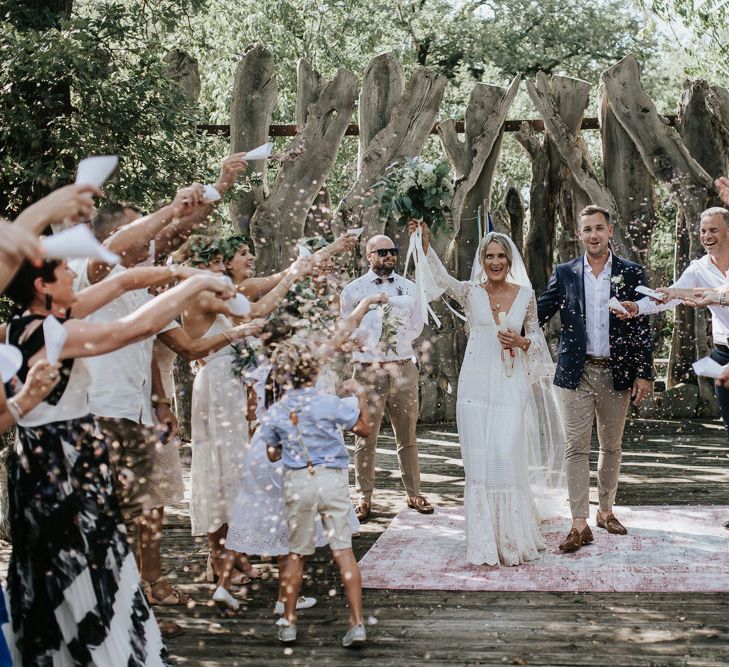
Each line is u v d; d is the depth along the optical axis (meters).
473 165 7.77
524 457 4.37
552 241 8.02
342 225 7.67
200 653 3.37
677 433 7.32
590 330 4.54
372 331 5.06
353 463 6.65
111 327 2.31
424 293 4.39
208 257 3.92
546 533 4.77
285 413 3.51
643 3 9.93
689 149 7.75
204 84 11.15
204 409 3.91
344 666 3.23
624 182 7.79
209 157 6.73
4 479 4.62
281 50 11.77
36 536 2.59
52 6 6.45
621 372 4.52
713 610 3.63
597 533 4.71
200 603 3.89
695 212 7.66
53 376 2.30
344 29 13.12
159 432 3.79
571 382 4.50
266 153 3.26
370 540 4.77
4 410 2.27
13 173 5.93
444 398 8.11
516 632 3.48
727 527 4.73
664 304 4.40
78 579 2.58
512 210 8.12
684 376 7.99
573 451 4.52
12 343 2.53
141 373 3.50
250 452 3.84
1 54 5.71
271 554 3.73
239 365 3.79
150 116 6.09
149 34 8.00
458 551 4.49
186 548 4.69
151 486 3.79
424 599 3.86
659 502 5.32
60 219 2.05
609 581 3.98
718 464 6.23
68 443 2.62
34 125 5.77
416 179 4.27
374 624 3.61
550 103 7.77
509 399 4.35
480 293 4.45
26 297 2.51
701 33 9.49
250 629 3.59
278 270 7.61
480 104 7.79
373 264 5.21
